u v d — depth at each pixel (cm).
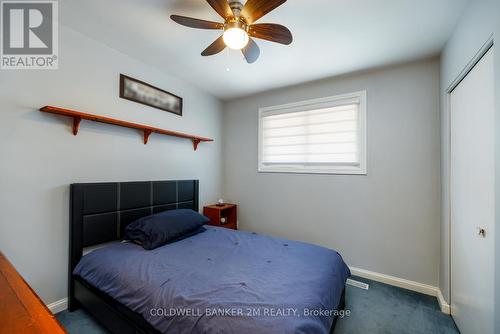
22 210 155
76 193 175
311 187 276
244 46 159
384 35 182
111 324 142
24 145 156
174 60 229
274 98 307
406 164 224
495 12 110
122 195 209
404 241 224
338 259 178
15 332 62
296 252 177
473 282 142
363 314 180
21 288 87
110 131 206
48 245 167
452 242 180
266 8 127
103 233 193
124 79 216
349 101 254
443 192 197
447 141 187
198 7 154
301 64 232
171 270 144
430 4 147
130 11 159
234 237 214
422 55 210
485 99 128
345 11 155
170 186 260
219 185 344
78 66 183
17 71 154
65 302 176
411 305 193
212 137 330
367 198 242
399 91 228
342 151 260
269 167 310
